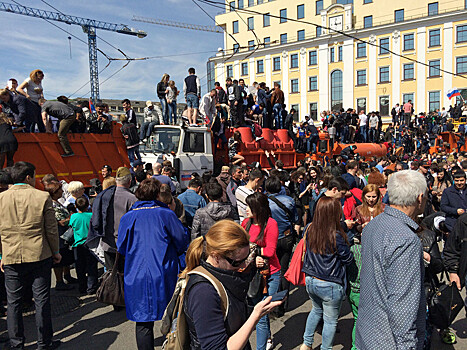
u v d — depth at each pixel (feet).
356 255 11.07
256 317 6.20
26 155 22.20
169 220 10.71
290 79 166.81
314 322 11.31
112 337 13.92
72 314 16.06
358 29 148.66
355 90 152.25
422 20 136.98
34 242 12.09
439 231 14.88
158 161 29.63
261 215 11.81
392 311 6.66
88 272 18.21
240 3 179.32
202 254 6.77
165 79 34.04
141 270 10.28
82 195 19.31
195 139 30.89
